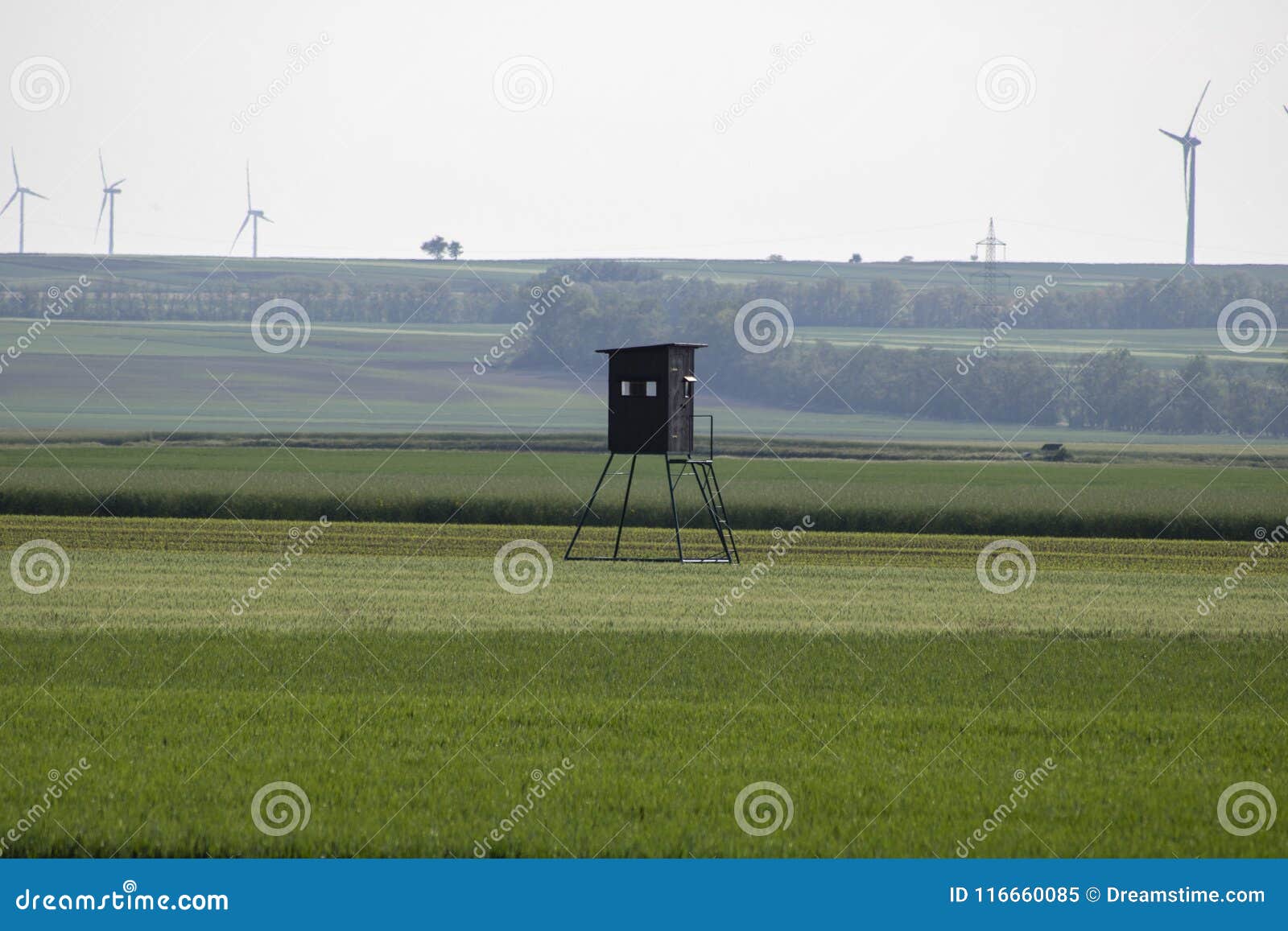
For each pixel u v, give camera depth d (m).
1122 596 117.25
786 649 85.44
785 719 64.06
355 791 49.09
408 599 106.62
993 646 88.19
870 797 49.91
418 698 67.62
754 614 101.50
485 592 111.56
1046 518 198.75
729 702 68.31
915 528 199.25
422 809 47.19
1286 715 68.06
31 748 55.28
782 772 53.25
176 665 76.88
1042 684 75.44
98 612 96.81
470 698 67.81
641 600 108.12
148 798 47.88
